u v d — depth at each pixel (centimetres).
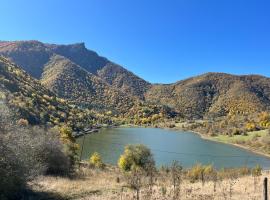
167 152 10812
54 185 2234
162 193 2012
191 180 3559
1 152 1788
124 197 1914
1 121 1930
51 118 13300
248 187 2523
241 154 11050
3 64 18350
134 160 5606
